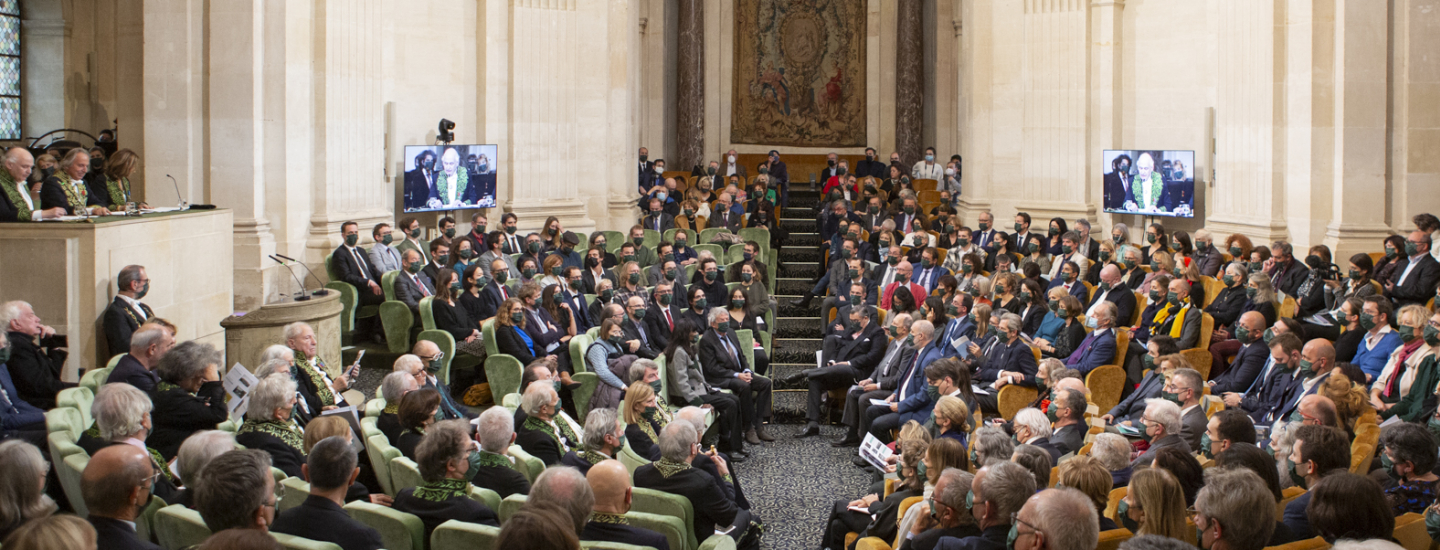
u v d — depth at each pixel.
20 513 3.95
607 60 16.39
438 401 6.11
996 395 8.59
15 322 6.69
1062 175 15.60
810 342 12.76
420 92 14.56
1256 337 8.30
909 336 9.35
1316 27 11.95
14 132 15.39
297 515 4.31
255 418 5.68
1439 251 10.07
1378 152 11.86
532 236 13.56
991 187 16.31
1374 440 5.90
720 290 12.00
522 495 5.01
